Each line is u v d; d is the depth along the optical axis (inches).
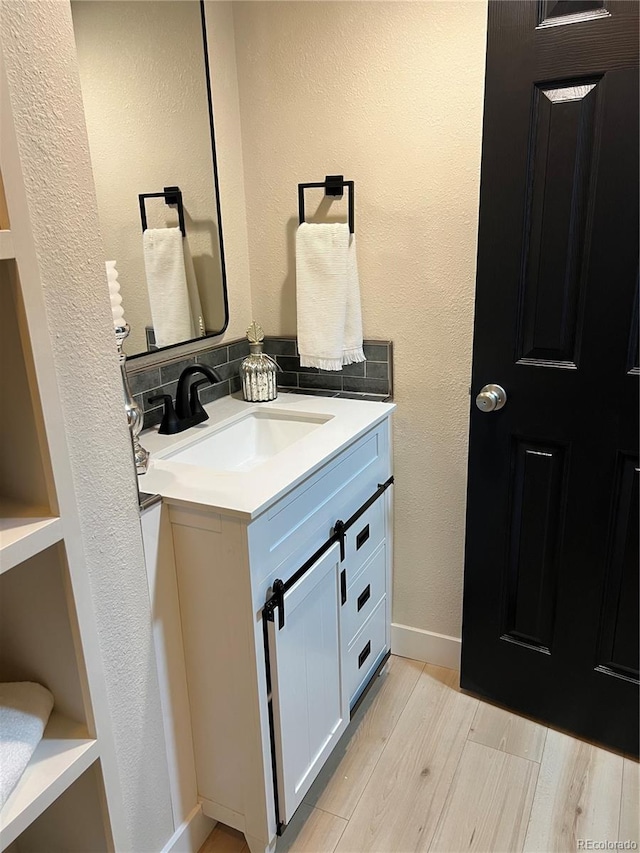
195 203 65.1
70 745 38.1
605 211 53.2
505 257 58.5
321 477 54.8
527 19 51.9
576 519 62.1
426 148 62.7
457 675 77.7
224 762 53.7
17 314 32.2
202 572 48.3
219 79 66.6
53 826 44.0
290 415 67.8
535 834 57.0
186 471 51.6
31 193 33.4
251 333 69.8
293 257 72.8
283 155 69.6
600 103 51.2
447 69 59.8
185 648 51.6
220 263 69.7
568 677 67.0
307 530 53.7
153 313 61.8
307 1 63.5
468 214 62.8
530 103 53.7
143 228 59.2
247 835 55.1
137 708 46.3
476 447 65.6
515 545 66.6
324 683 59.4
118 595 42.9
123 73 54.7
